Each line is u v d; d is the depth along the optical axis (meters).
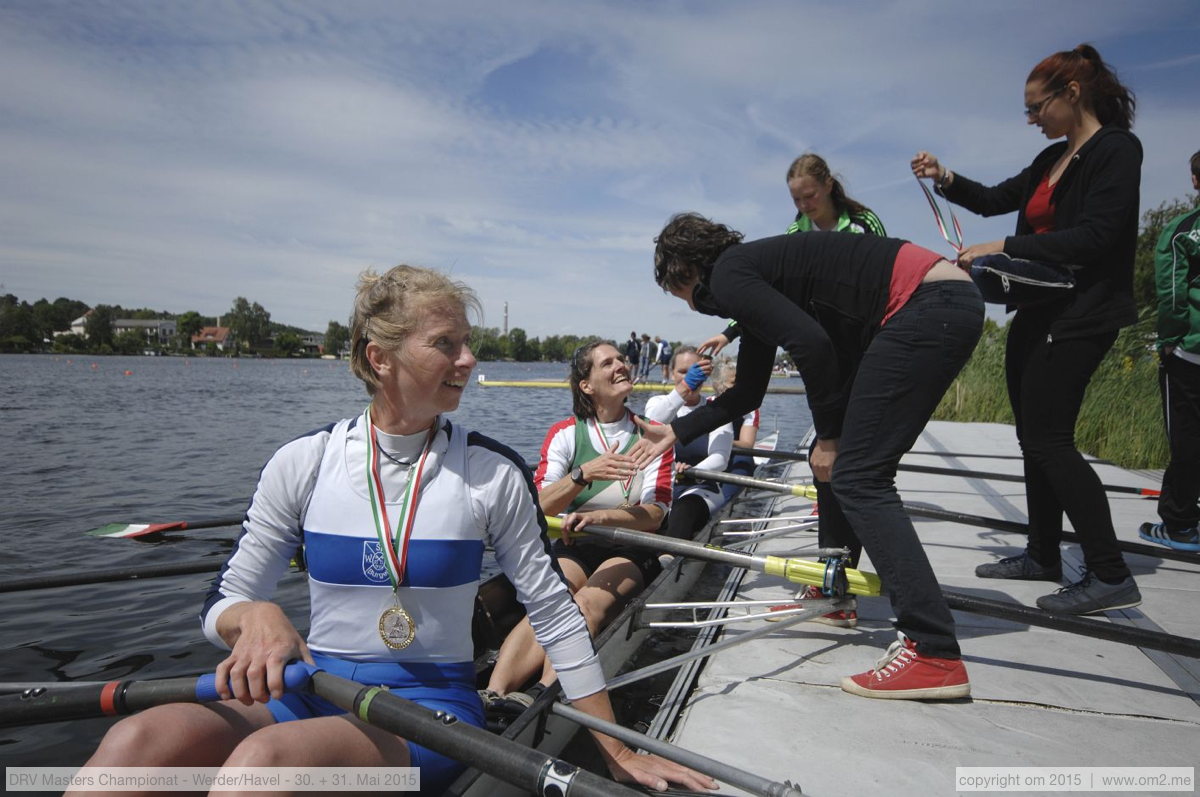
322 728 1.50
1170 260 4.16
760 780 1.69
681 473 4.42
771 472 7.74
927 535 4.93
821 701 2.55
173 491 8.02
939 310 2.37
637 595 3.20
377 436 1.83
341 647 1.84
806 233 2.59
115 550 5.48
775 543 4.96
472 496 1.83
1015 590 3.65
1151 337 9.32
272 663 1.58
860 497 2.48
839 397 2.53
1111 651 2.98
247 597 1.87
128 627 3.92
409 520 1.79
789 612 2.99
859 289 2.47
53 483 8.38
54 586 3.62
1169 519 4.40
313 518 1.83
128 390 29.84
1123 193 2.85
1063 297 3.07
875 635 3.19
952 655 2.50
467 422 18.12
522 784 1.42
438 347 1.73
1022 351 3.34
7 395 25.02
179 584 4.68
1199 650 2.34
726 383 6.12
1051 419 3.17
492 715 2.38
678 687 2.71
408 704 1.53
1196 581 3.83
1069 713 2.46
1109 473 7.18
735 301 2.55
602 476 3.29
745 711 2.48
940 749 2.23
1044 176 3.39
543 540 1.99
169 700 1.60
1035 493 3.68
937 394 2.42
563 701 2.14
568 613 1.98
